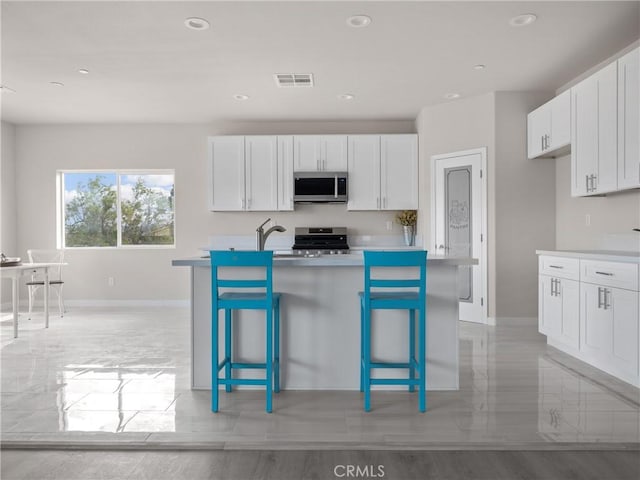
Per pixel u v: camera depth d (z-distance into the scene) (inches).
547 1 120.3
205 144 251.3
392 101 210.5
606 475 73.4
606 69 135.9
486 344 161.8
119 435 87.7
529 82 184.4
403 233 246.8
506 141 195.8
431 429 90.2
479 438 86.0
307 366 115.2
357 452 81.5
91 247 254.5
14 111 226.1
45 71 171.0
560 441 84.7
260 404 104.3
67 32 138.0
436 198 217.2
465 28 135.6
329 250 235.8
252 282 98.1
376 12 125.6
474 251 203.5
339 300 115.0
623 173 128.6
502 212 195.8
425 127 221.5
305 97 204.1
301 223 248.2
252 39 142.9
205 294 115.7
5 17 128.2
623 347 116.2
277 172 237.1
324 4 121.3
